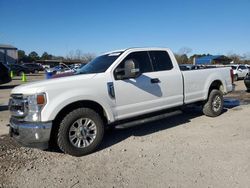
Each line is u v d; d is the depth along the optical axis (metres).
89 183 4.21
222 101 8.40
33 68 45.00
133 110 6.10
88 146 5.40
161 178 4.27
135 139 6.29
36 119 4.99
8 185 4.22
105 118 5.88
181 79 7.09
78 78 5.46
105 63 6.11
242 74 25.16
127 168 4.70
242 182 4.04
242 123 7.36
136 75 5.87
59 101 5.09
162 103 6.64
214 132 6.61
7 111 10.29
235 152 5.23
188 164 4.75
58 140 5.20
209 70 8.09
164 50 6.99
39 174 4.59
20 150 5.78
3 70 18.81
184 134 6.54
